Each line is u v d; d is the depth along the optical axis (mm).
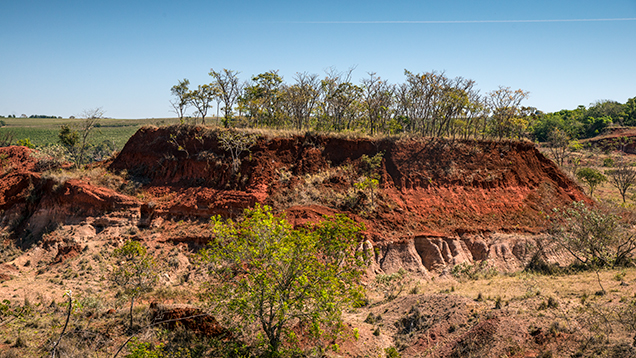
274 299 14094
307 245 14883
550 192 35875
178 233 29453
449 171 35000
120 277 20266
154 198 32688
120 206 31281
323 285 14773
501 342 13828
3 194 35344
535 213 33125
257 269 14672
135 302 21328
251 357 14758
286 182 32500
